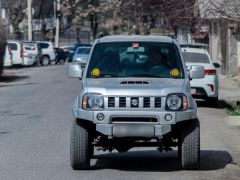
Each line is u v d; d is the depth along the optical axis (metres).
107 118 24.58
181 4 52.12
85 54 102.81
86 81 26.25
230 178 25.16
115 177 25.08
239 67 83.50
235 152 31.48
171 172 26.14
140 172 26.22
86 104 24.91
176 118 24.50
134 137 24.83
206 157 29.95
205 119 44.22
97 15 186.88
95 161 28.92
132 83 25.64
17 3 178.88
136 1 117.50
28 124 40.91
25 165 27.53
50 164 27.77
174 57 27.59
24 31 189.38
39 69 110.06
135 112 24.47
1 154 30.22
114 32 170.75
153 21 116.56
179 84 25.53
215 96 50.69
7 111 48.28
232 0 40.78
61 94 62.59
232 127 40.34
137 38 28.33
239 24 39.16
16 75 94.00
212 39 88.62
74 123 25.58
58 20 165.12
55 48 132.75
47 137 35.50
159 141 26.00
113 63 27.45
